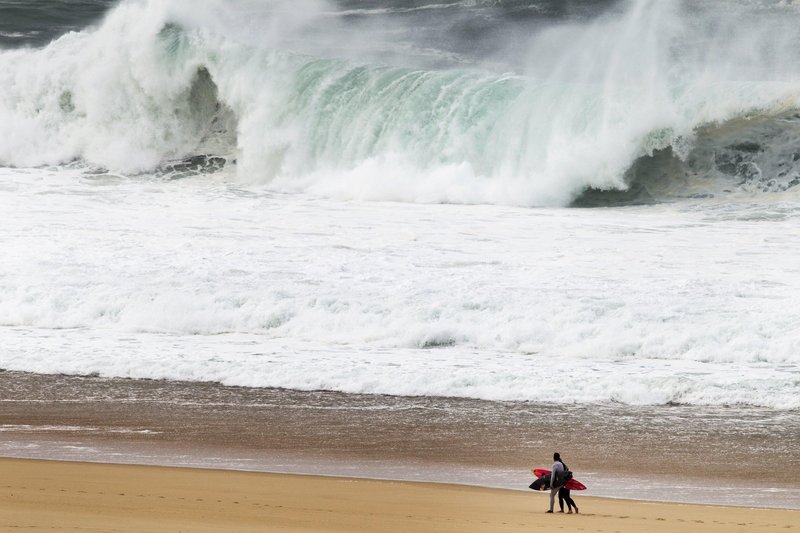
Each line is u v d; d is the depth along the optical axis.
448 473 36.53
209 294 58.84
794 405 44.56
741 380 47.00
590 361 50.75
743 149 90.94
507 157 95.06
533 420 43.22
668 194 90.44
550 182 91.75
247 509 29.80
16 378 48.97
